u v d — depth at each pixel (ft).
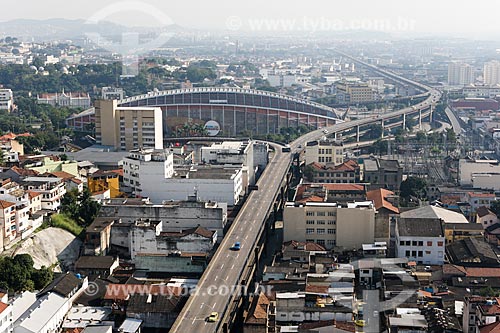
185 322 643.86
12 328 630.74
